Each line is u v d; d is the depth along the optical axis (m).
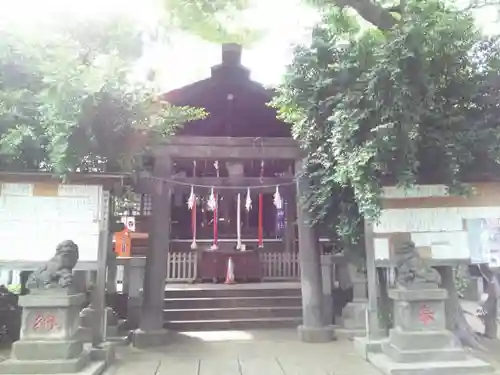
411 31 5.76
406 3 6.29
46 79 6.48
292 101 7.88
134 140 7.67
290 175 14.70
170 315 10.95
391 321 7.57
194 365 7.24
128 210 13.82
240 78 11.13
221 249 15.68
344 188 8.23
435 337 6.48
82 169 7.20
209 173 15.92
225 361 7.49
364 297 9.98
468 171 7.08
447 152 6.61
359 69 6.85
